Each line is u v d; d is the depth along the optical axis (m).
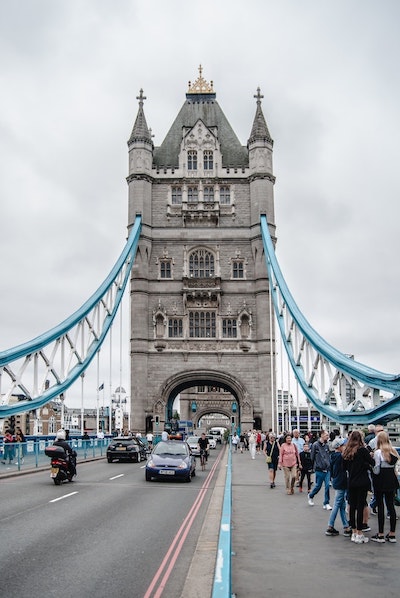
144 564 11.65
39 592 9.62
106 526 15.71
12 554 12.23
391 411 26.97
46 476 30.19
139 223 75.81
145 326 74.38
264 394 72.94
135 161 78.69
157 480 29.81
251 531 15.03
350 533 14.38
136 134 79.44
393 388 27.58
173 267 76.88
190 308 75.50
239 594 9.44
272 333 73.75
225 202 79.44
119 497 22.09
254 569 11.04
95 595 9.54
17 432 37.22
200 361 74.31
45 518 16.70
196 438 56.72
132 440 43.88
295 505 20.19
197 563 11.73
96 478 29.70
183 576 10.79
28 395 46.03
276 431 70.19
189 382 79.19
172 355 74.31
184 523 16.53
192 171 79.69
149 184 78.88
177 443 31.78
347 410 34.56
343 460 14.18
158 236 77.50
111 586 10.06
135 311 74.56
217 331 75.12
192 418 110.62
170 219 78.44
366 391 31.73
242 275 76.88
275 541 13.71
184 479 29.41
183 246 77.44
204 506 20.22
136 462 43.53
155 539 14.12
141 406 72.50
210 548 13.12
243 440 66.62
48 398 48.66
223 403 110.12
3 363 43.44
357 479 13.60
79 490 23.97
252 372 74.12
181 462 29.39
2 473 29.89
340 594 9.46
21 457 32.53
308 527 15.66
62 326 53.06
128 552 12.67
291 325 61.41
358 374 32.84
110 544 13.44
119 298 70.75
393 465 13.74
